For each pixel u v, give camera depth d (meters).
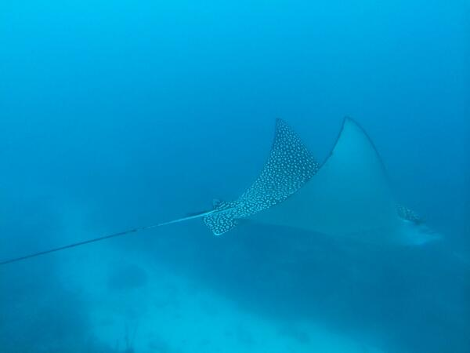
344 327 6.62
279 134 5.34
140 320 7.41
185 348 6.75
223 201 4.66
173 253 9.03
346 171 3.82
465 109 21.88
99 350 6.70
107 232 10.12
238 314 7.29
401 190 11.93
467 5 32.41
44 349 6.68
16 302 7.85
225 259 8.59
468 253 7.50
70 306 7.74
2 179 14.30
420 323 6.38
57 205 11.91
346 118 3.54
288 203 4.18
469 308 6.41
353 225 4.35
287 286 7.59
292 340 6.62
